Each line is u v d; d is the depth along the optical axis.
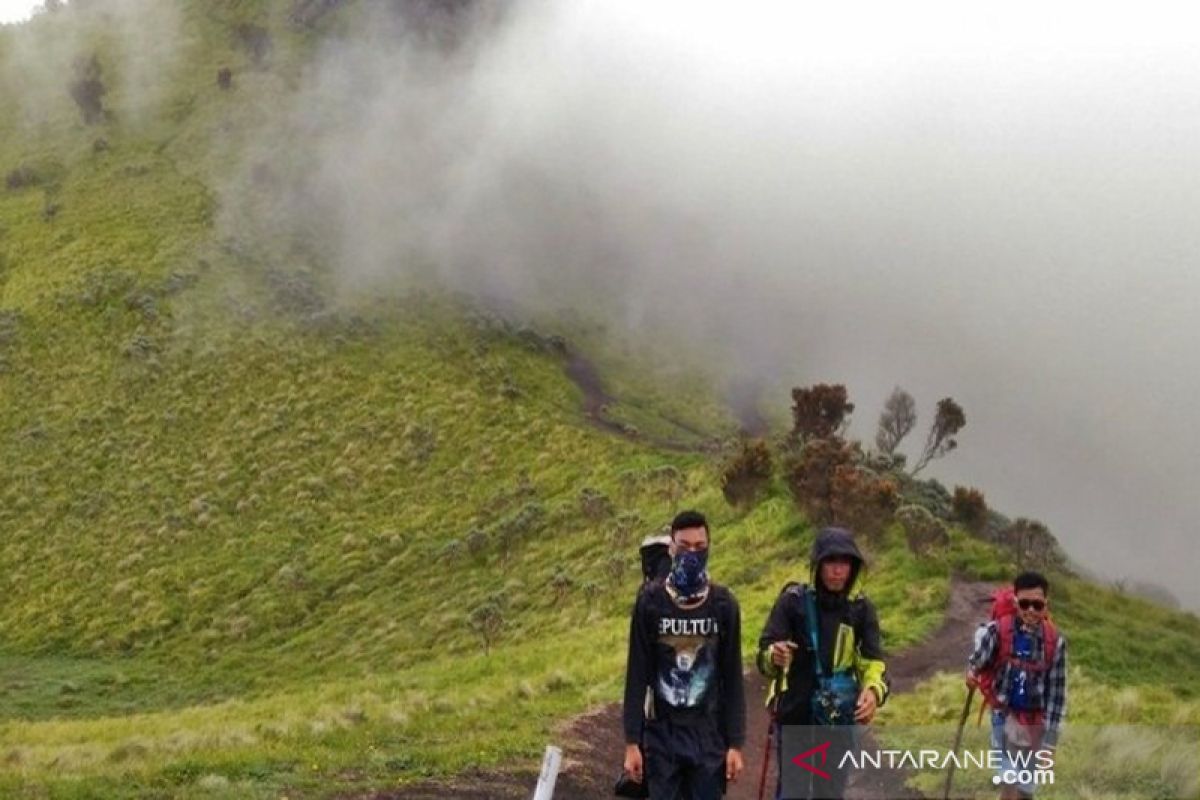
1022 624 7.82
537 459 73.69
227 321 95.69
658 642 7.06
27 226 117.44
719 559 41.38
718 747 7.01
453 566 58.06
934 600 31.41
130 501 70.88
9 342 92.50
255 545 64.12
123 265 104.44
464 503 68.31
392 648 48.22
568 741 15.17
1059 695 7.78
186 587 59.72
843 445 47.75
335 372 89.44
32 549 66.50
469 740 14.97
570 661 28.39
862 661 6.77
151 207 119.44
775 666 6.68
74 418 81.75
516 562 56.38
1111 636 29.73
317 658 49.81
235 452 76.50
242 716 24.58
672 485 60.38
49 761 14.75
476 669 30.25
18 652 54.69
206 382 86.38
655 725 7.08
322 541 64.19
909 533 36.44
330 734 15.81
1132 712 16.00
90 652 54.00
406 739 15.41
